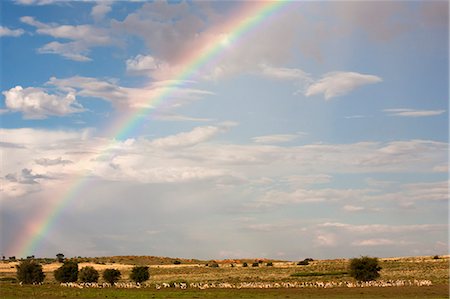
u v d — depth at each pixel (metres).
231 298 86.56
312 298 84.38
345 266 180.38
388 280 122.94
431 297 83.19
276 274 163.62
